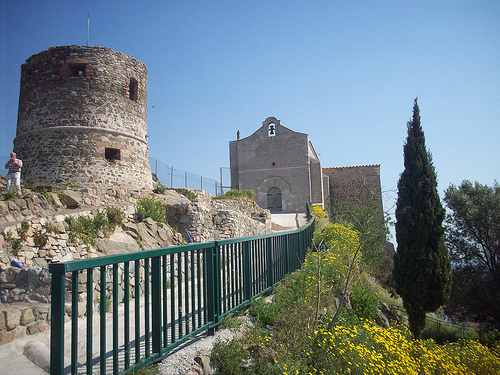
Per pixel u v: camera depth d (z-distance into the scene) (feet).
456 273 72.49
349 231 47.73
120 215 35.55
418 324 46.60
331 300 27.48
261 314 20.71
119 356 14.83
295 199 108.58
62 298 10.50
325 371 16.10
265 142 113.19
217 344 15.67
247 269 22.59
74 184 43.27
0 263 23.97
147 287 13.71
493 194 74.69
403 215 49.70
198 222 43.62
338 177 121.60
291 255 33.40
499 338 62.75
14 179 31.83
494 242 71.97
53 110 47.44
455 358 29.48
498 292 67.10
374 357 17.37
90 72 48.70
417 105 53.42
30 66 50.16
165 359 14.44
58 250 28.17
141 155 53.26
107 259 11.94
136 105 53.16
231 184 115.55
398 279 48.75
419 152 51.06
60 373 10.25
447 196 78.18
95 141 47.57
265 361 15.30
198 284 17.07
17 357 15.44
